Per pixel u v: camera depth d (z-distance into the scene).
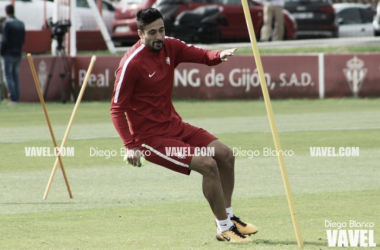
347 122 55.19
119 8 87.81
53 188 31.27
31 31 84.50
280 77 73.62
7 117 63.09
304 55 73.38
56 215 25.86
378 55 72.19
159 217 25.36
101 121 59.09
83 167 36.97
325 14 90.88
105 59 75.75
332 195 28.69
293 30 87.12
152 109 22.19
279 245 21.28
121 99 21.91
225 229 21.86
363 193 29.00
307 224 23.94
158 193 29.86
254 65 73.94
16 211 26.59
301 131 50.06
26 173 35.38
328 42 84.12
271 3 84.00
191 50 22.80
